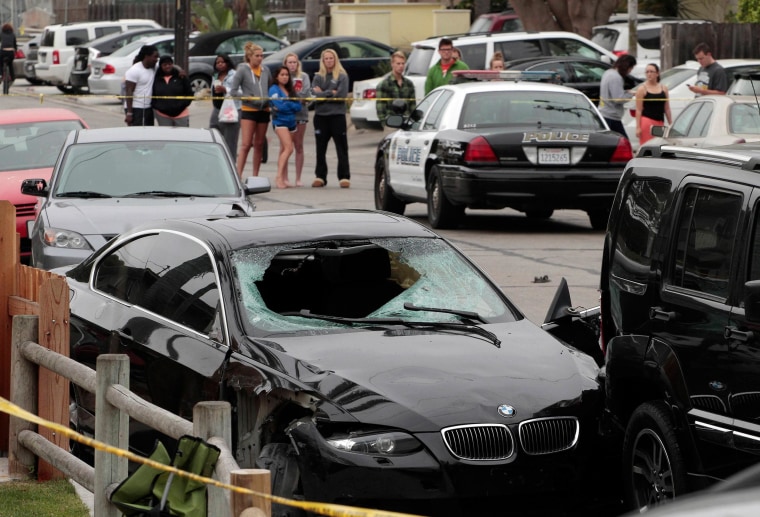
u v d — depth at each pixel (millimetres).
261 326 20266
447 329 20938
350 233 22359
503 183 46594
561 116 48906
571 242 46438
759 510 7723
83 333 23375
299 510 17844
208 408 14422
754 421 16719
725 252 17531
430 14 127625
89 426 23516
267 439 18891
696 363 17734
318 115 64812
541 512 18484
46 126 47062
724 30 87875
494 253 43938
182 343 20812
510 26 108438
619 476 19484
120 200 35875
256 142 64812
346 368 18891
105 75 111625
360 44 102625
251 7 139125
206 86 111500
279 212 24094
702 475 17594
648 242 19156
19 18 177375
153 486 15000
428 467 17594
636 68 86188
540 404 18594
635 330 19062
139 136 38438
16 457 22562
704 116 53406
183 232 22562
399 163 52969
